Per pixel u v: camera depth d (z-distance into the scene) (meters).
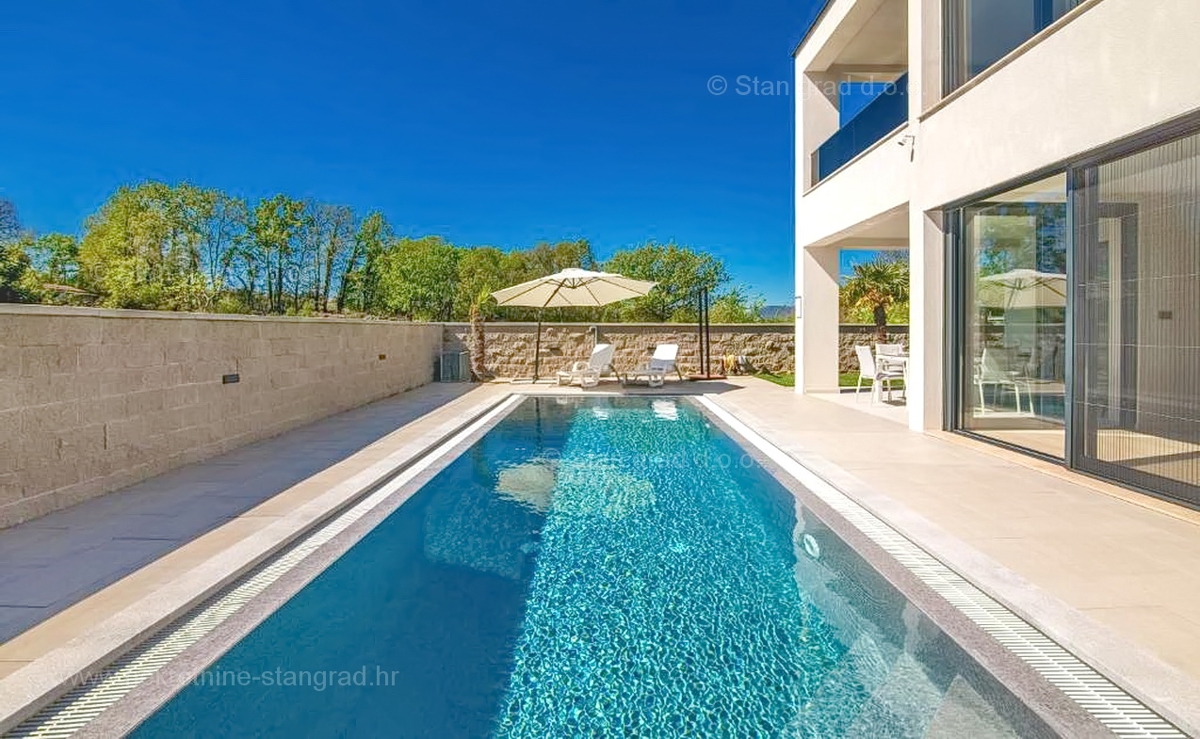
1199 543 4.09
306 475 6.27
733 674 3.09
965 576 3.72
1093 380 5.72
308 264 28.34
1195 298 4.75
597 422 10.40
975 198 7.20
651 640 3.41
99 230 26.05
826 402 11.78
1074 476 5.85
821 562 4.25
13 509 4.62
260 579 3.93
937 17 7.95
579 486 6.44
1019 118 6.32
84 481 5.29
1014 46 6.48
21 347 4.70
